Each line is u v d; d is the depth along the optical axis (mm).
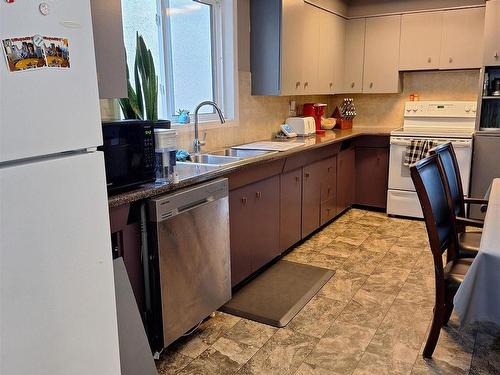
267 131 4188
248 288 3006
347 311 2670
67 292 960
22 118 842
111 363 1100
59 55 903
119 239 1971
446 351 2240
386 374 2066
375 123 5266
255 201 3012
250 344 2342
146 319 2152
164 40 3094
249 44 3816
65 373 973
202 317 2424
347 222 4496
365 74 4918
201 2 3404
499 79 4184
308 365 2148
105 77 1862
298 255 3602
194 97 3449
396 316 2598
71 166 948
